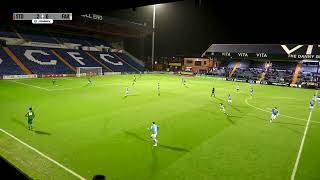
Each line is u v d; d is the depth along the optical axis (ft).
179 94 107.04
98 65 189.78
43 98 86.94
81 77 161.38
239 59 203.10
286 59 170.81
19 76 139.23
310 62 173.27
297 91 133.18
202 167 38.04
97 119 62.39
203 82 159.84
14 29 175.73
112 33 211.82
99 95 97.30
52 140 46.85
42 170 35.29
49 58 168.04
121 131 53.78
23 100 81.97
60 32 201.98
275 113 66.18
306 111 82.12
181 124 61.31
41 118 61.31
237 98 102.73
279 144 49.39
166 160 40.06
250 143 49.37
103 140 47.98
